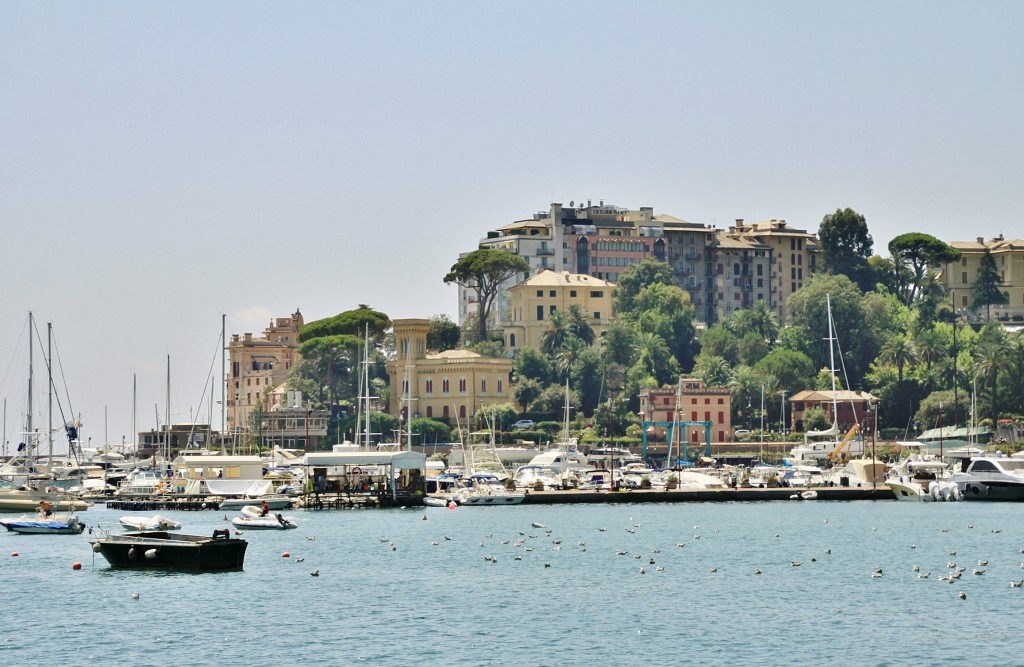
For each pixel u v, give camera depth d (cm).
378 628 14425
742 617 14950
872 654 13200
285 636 14038
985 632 14025
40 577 17650
